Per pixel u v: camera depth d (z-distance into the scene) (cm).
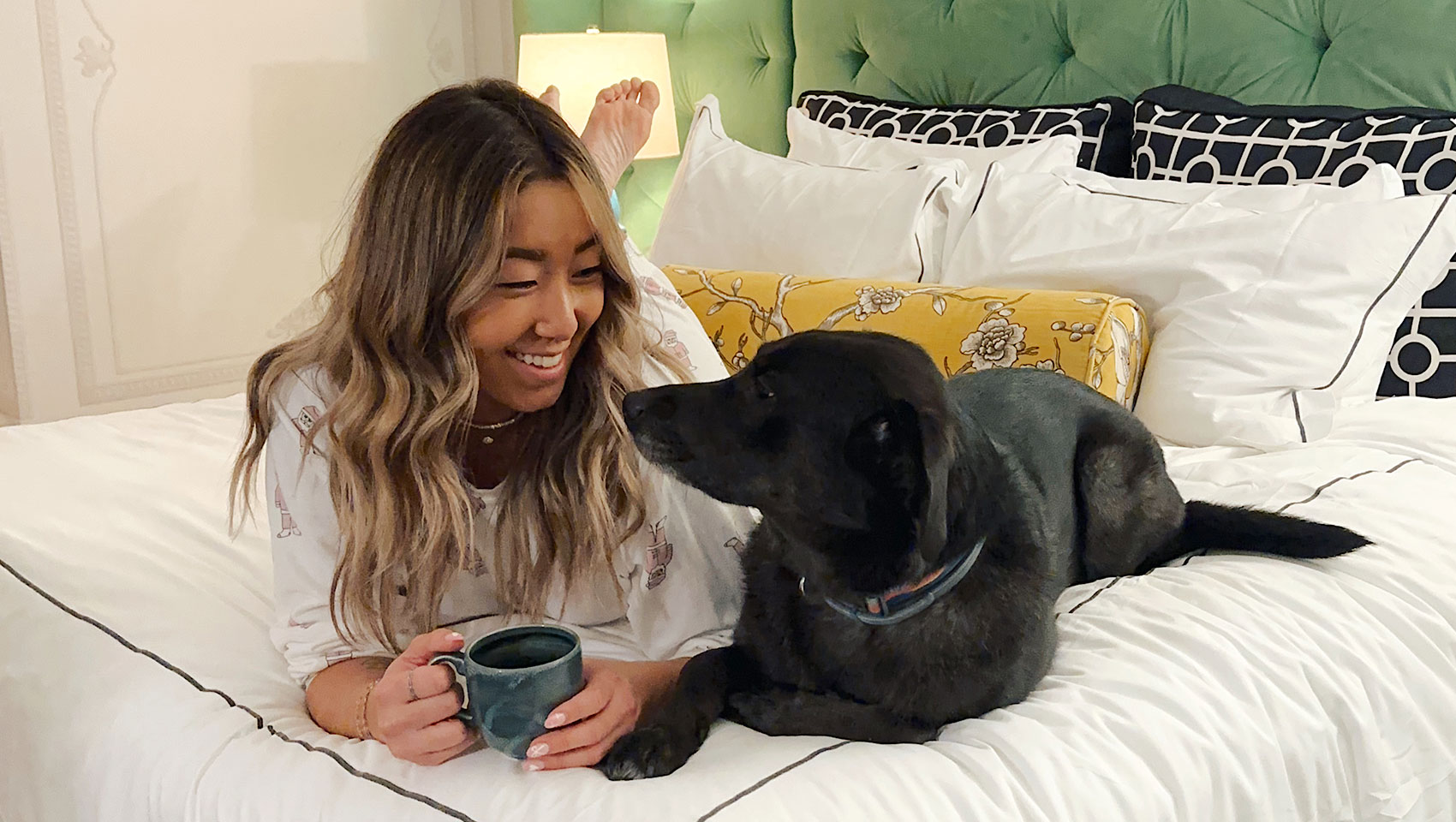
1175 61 262
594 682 114
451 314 125
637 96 211
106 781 124
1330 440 193
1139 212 216
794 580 128
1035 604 123
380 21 401
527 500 142
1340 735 131
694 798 104
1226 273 201
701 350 174
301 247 394
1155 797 113
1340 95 240
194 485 185
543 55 338
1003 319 192
